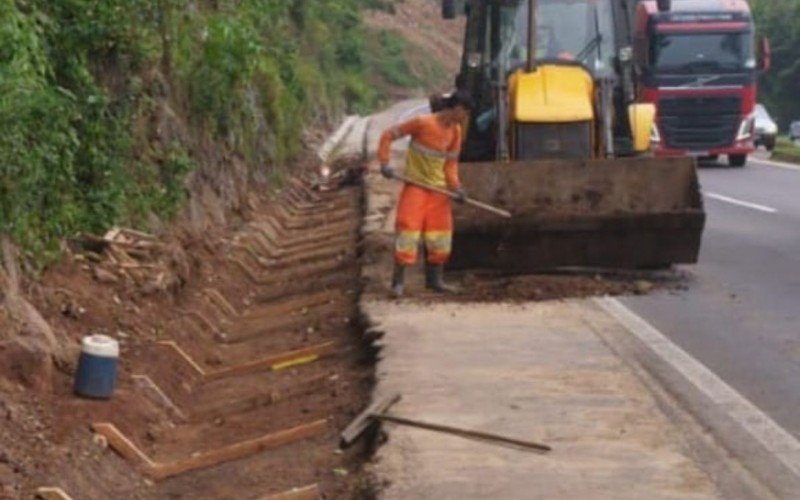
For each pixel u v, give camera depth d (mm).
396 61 88438
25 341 11242
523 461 9414
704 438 9992
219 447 11266
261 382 13234
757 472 9219
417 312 14844
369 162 36250
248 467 10453
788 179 34906
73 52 15102
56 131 13570
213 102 22781
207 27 23031
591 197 17047
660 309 15039
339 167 38594
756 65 38469
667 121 38219
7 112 11961
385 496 8750
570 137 18156
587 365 12195
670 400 11031
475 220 16594
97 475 10125
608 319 14414
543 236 16703
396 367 12164
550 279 16656
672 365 12273
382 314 14750
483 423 10297
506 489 8820
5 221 12398
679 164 17062
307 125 46312
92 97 15266
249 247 21562
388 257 19422
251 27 25219
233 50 23062
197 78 22422
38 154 12828
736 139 38500
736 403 11000
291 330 15602
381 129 54438
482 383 11523
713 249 20078
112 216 15828
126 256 15344
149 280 15000
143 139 18297
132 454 10680
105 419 11031
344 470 9922
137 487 10258
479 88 19562
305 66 51219
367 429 10531
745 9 38344
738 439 9984
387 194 27797
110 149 16141
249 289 19031
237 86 24703
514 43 19297
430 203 15977
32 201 13281
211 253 19266
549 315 14609
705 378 11797
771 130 48844
